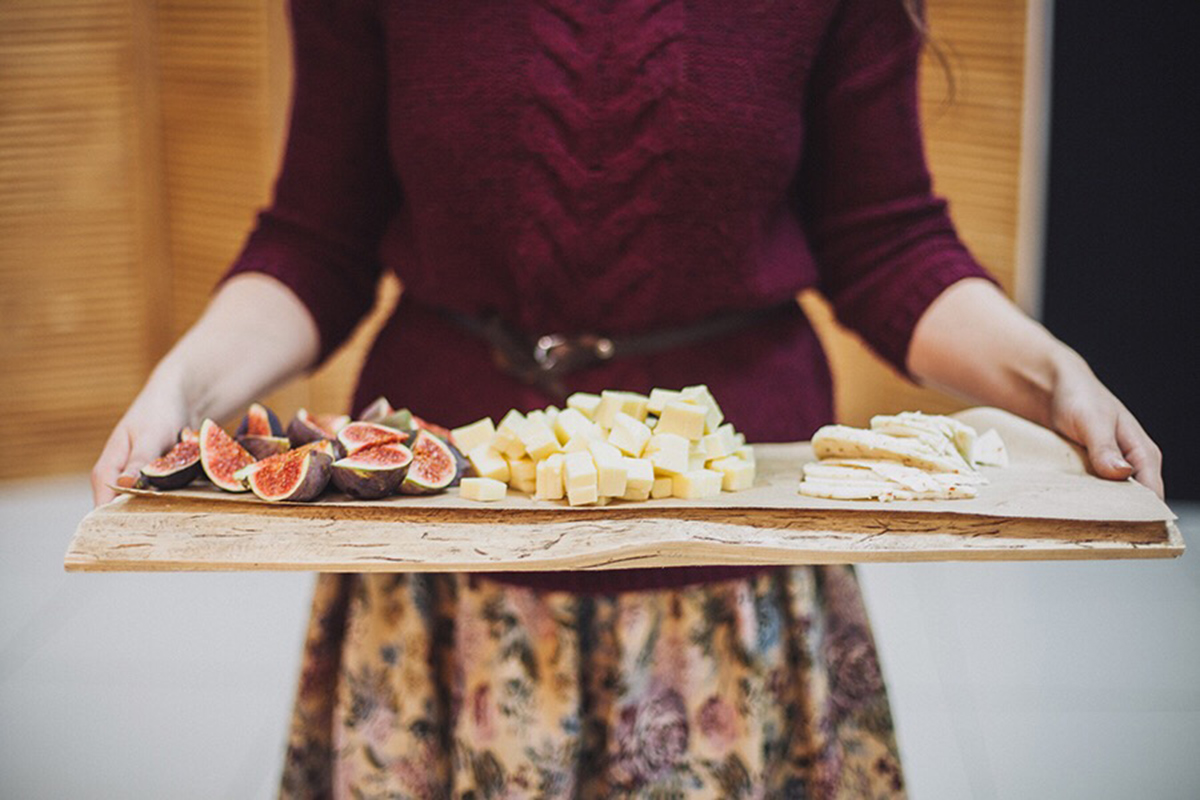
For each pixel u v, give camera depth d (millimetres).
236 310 1569
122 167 4086
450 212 1490
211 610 3508
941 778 2775
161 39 4035
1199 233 3916
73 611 3480
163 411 1400
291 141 1631
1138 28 3797
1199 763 2824
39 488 4199
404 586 1567
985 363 1487
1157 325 4012
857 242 1593
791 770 1591
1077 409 1383
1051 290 4031
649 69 1427
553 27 1440
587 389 1513
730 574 1510
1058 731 2943
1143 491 1310
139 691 3090
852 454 1375
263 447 1382
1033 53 3736
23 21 3912
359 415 1635
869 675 1613
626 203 1456
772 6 1452
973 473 1347
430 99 1472
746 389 1535
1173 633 3389
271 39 3854
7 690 3084
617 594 1499
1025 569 3730
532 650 1515
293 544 1252
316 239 1628
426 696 1582
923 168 1581
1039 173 3828
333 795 1682
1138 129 3869
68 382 4172
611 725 1531
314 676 1638
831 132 1571
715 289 1494
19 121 3975
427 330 1583
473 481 1300
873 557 1243
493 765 1534
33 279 4078
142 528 1263
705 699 1528
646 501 1294
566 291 1493
